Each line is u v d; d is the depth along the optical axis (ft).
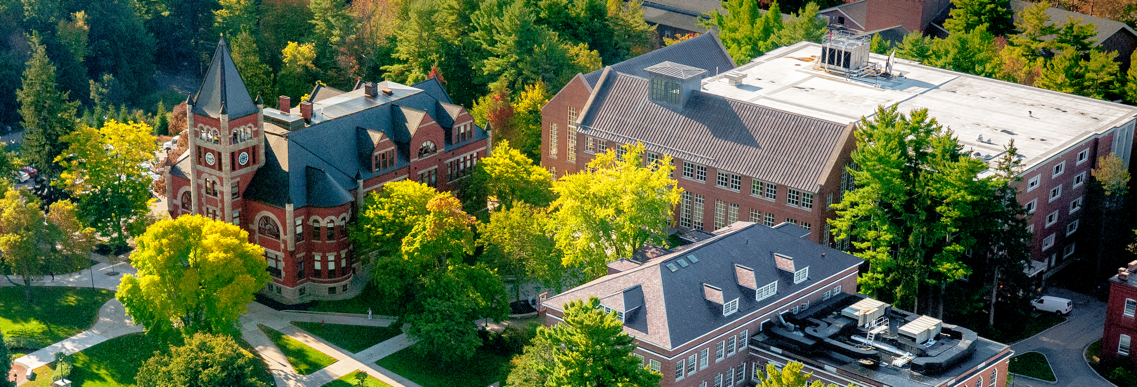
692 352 320.91
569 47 584.40
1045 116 467.93
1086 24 647.56
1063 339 397.19
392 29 646.74
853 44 520.83
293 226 404.16
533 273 401.90
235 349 336.70
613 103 475.72
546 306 336.70
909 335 328.08
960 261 381.19
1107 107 479.41
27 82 482.69
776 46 632.79
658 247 386.32
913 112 385.70
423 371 374.22
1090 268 453.58
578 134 476.95
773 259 353.10
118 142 450.30
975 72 587.27
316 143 419.95
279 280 415.23
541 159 518.78
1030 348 390.63
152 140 458.50
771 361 336.29
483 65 582.76
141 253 375.45
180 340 377.09
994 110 475.31
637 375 282.56
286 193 402.72
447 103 492.95
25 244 408.67
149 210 462.60
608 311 324.19
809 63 545.85
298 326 400.47
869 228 389.39
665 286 326.85
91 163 447.01
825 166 415.44
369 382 366.02
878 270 381.40
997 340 394.32
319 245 412.16
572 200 385.91
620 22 650.02
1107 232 437.58
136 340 393.29
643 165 461.78
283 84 605.31
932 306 394.93
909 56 613.93
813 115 460.96
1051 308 415.23
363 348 387.34
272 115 423.23
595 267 387.96
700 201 451.94
